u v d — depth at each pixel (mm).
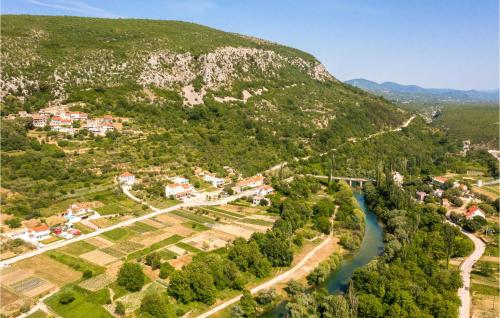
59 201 168375
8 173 175125
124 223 161000
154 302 102562
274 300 114188
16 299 105875
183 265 127562
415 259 126750
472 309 107062
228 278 120688
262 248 137375
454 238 145375
